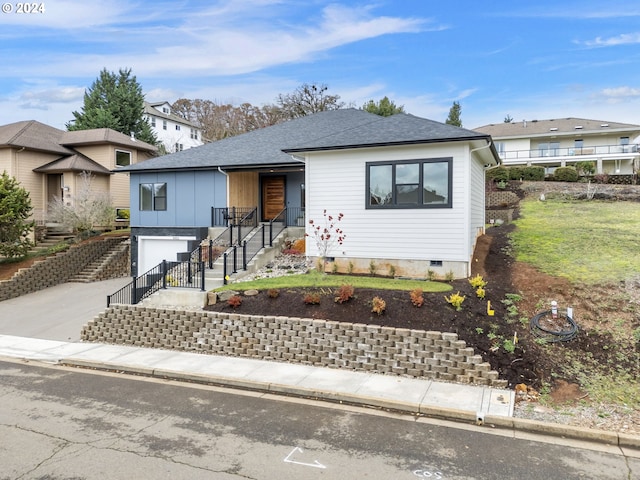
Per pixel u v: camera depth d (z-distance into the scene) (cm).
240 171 1877
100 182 2608
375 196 1264
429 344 816
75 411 672
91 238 2195
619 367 764
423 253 1210
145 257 1980
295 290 1073
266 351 951
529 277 1120
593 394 696
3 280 1686
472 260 1284
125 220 2628
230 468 490
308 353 911
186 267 1335
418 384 772
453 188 1174
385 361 845
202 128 6191
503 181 2578
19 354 1028
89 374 888
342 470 488
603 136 3922
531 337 862
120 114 4016
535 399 695
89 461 505
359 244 1285
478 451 539
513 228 1653
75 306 1511
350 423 627
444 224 1186
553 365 780
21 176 2436
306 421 634
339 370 860
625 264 1136
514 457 524
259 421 633
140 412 668
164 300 1171
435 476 476
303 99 4472
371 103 3809
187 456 519
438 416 654
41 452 529
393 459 516
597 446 558
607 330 866
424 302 948
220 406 696
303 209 1942
